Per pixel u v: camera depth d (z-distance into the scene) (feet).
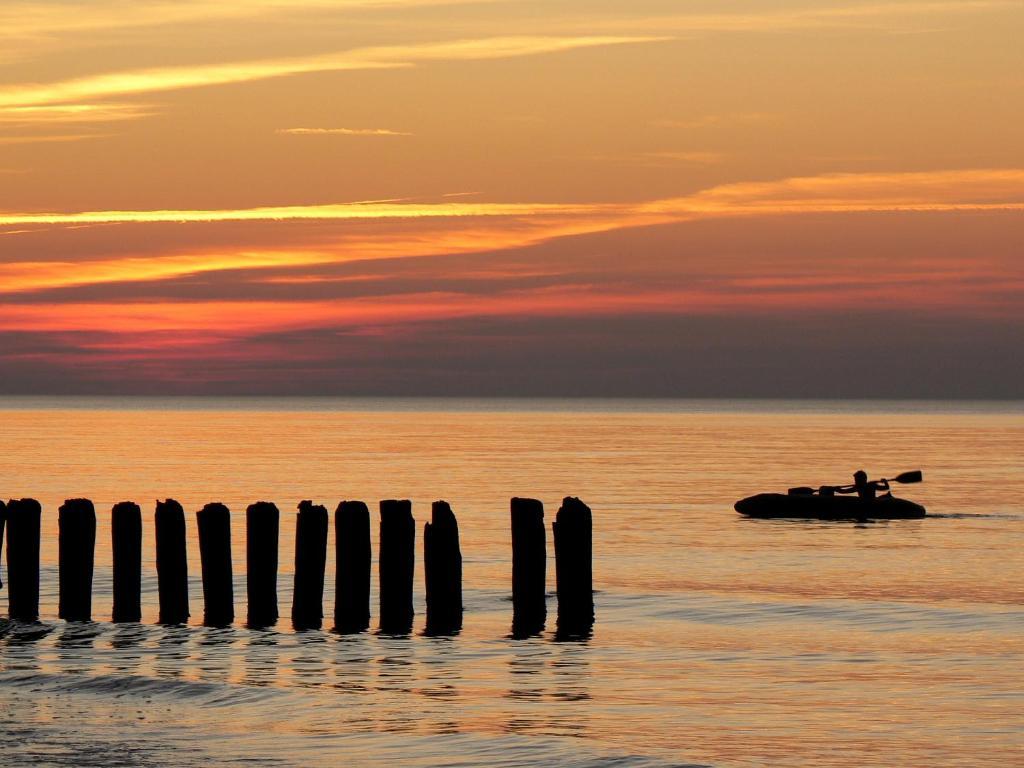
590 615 272.72
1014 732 199.21
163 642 256.93
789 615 304.71
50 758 182.19
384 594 269.23
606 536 467.93
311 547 269.23
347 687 225.15
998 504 595.06
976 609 314.14
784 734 197.67
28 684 224.53
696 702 217.15
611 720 205.16
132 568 269.23
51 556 386.32
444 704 214.48
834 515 503.61
